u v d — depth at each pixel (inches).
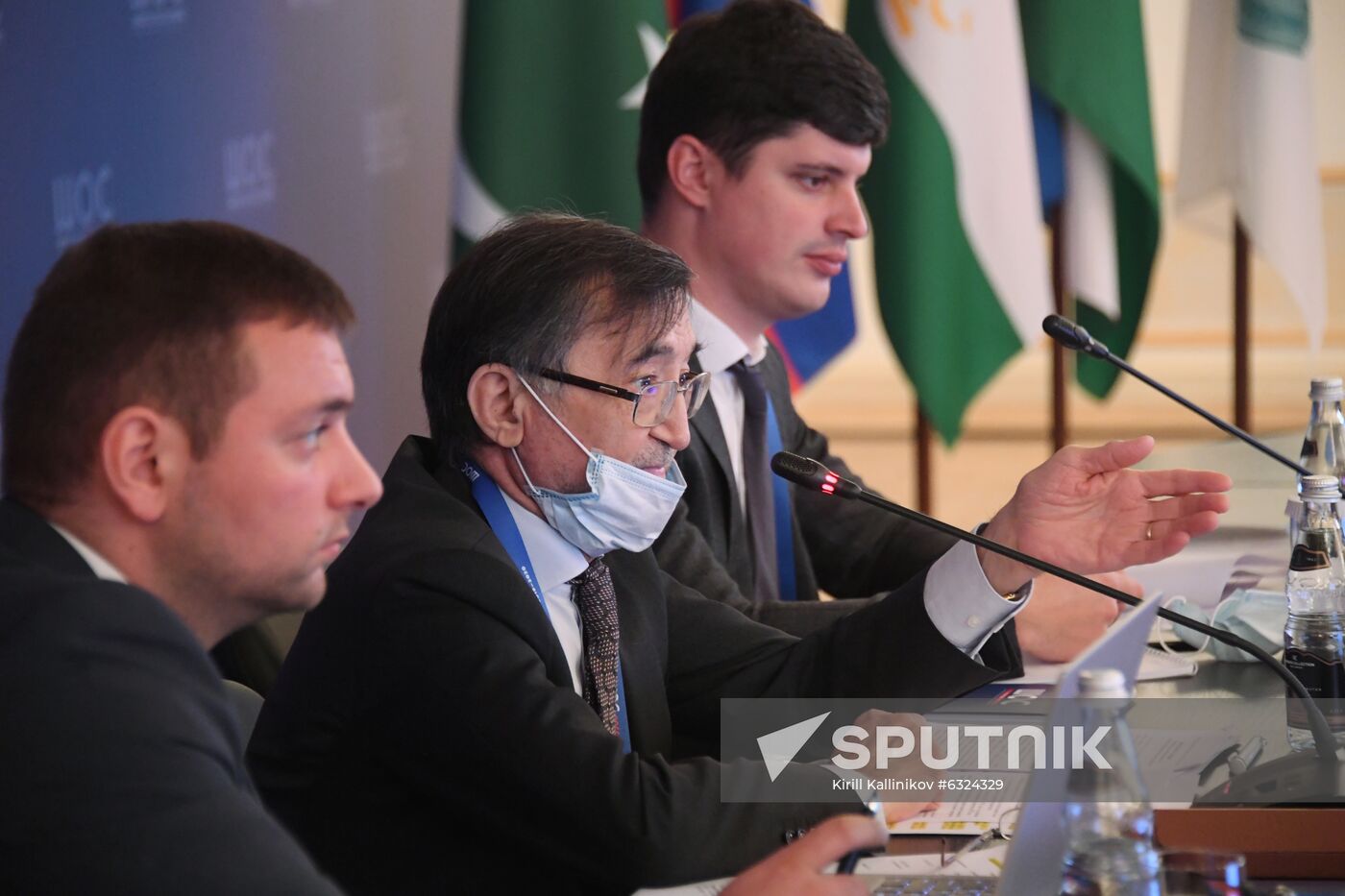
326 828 230.7
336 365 172.6
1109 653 178.4
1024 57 587.5
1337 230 1034.1
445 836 228.4
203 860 150.9
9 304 447.8
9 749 149.7
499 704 219.8
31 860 148.4
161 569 168.9
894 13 562.6
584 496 243.0
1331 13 997.8
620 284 242.4
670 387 246.2
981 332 573.9
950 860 205.8
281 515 168.6
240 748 169.3
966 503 904.9
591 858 215.2
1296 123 608.4
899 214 566.9
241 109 559.5
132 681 155.3
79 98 477.4
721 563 335.0
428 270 673.6
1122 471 264.4
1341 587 256.8
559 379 241.4
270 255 172.1
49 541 164.7
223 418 165.0
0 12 444.1
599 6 529.3
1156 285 1086.4
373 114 634.8
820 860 180.2
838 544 389.1
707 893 209.2
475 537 234.4
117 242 168.6
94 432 163.6
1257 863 202.7
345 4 613.9
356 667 226.8
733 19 358.3
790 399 395.9
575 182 534.3
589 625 251.3
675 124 360.5
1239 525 378.0
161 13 515.2
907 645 267.0
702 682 279.0
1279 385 1075.9
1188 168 634.8
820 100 349.4
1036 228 573.3
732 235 357.7
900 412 1144.2
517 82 530.3
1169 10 1032.8
